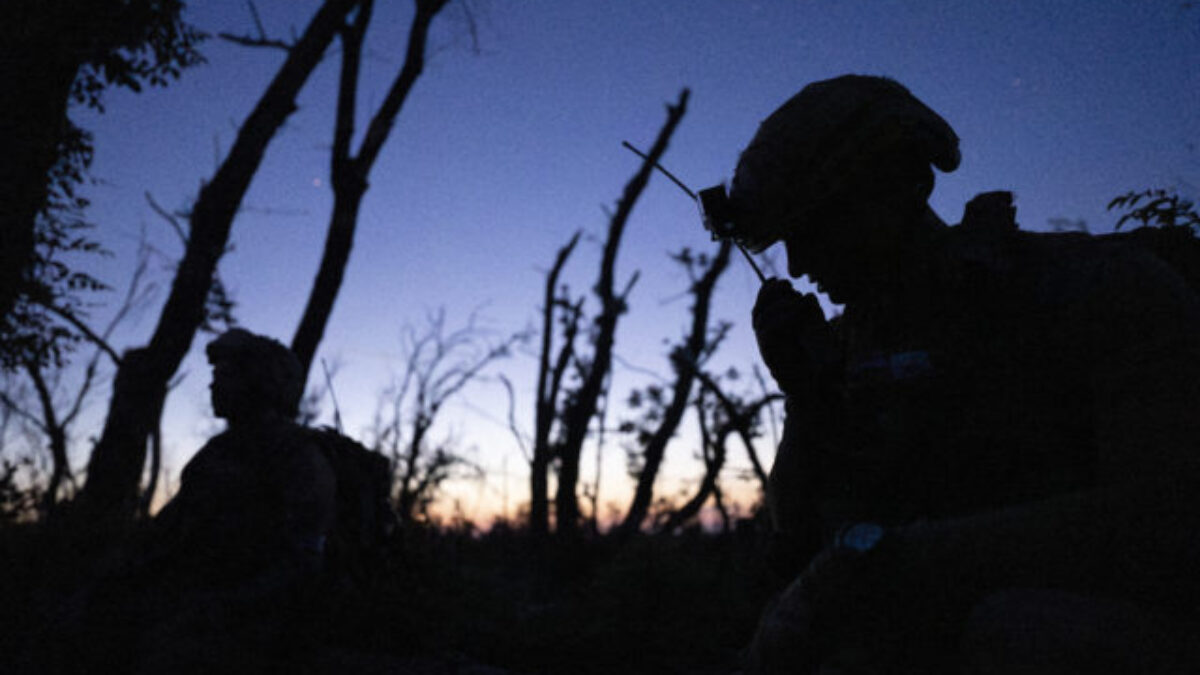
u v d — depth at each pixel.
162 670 2.68
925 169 0.83
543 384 16.11
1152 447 0.58
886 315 0.83
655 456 14.98
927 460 0.79
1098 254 0.69
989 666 0.57
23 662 2.84
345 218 12.60
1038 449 0.71
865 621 0.68
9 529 5.89
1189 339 0.60
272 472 3.13
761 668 0.70
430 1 13.49
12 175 8.25
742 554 6.35
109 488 9.73
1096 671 0.52
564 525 14.27
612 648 4.37
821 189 0.83
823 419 0.90
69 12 8.59
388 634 3.37
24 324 9.46
